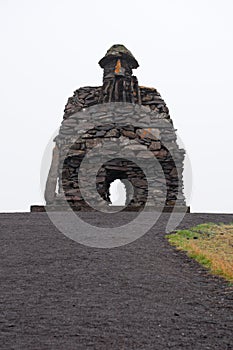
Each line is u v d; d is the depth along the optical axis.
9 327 5.65
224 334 5.62
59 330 5.58
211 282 8.12
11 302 6.63
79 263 9.00
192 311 6.47
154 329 5.70
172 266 9.14
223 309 6.62
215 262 9.15
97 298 6.89
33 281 7.74
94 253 9.88
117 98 19.70
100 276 8.11
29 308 6.38
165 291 7.39
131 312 6.31
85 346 5.12
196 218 14.91
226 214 16.22
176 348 5.14
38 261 9.09
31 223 13.40
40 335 5.41
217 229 12.84
